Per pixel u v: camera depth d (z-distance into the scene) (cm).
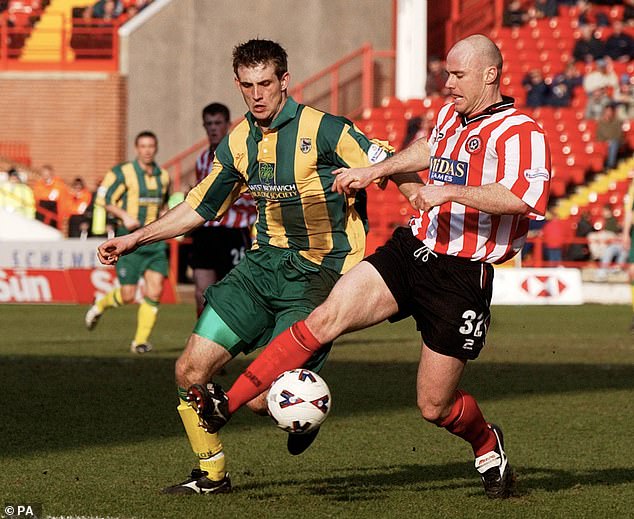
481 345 2077
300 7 10819
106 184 4828
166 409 3212
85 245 7869
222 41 10738
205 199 2272
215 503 2106
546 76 10912
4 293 7875
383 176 2077
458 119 2070
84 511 2028
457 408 2112
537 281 8131
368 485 2284
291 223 2228
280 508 2069
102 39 11044
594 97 10162
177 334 5694
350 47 10912
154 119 10762
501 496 2166
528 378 4022
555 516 2028
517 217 2061
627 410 3291
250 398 2012
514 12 11388
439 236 2061
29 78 10838
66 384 3722
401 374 4100
